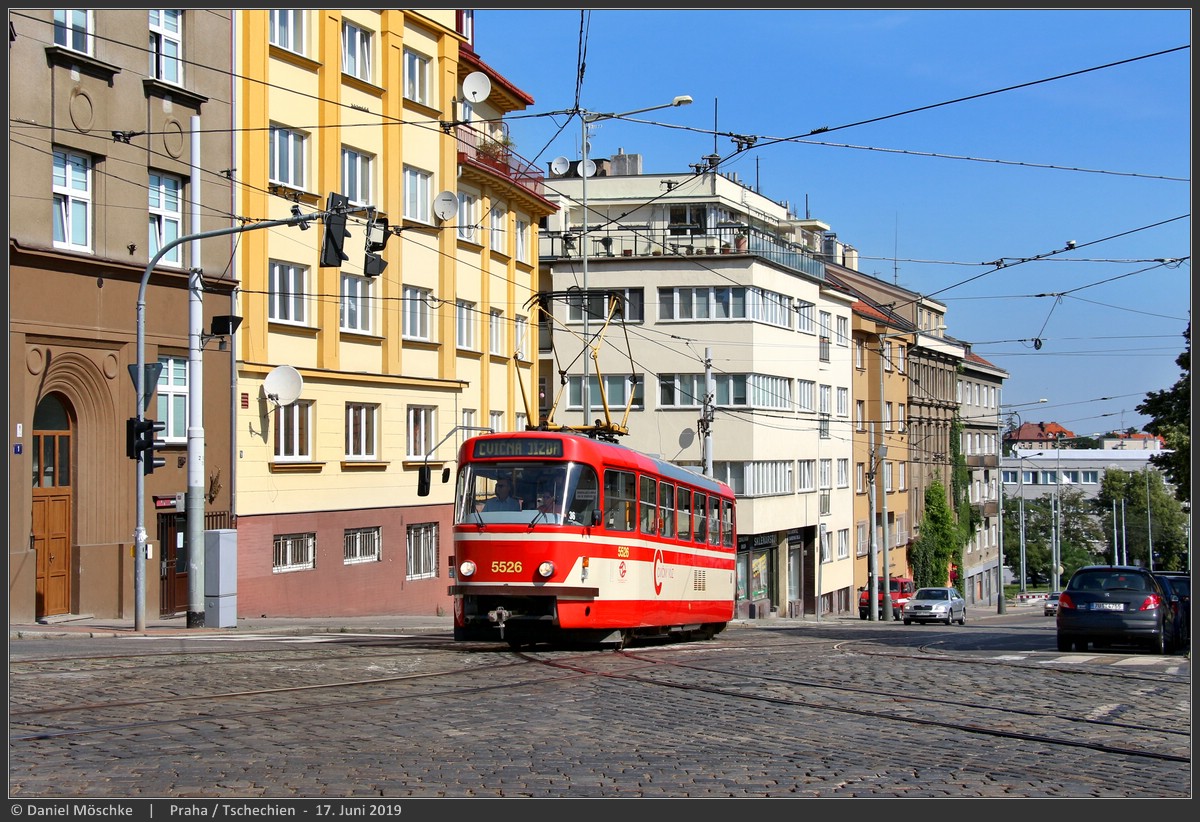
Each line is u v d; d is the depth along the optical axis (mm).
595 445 19562
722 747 10758
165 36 27969
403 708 12703
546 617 18594
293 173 32812
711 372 50656
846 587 68750
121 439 26438
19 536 23484
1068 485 136000
